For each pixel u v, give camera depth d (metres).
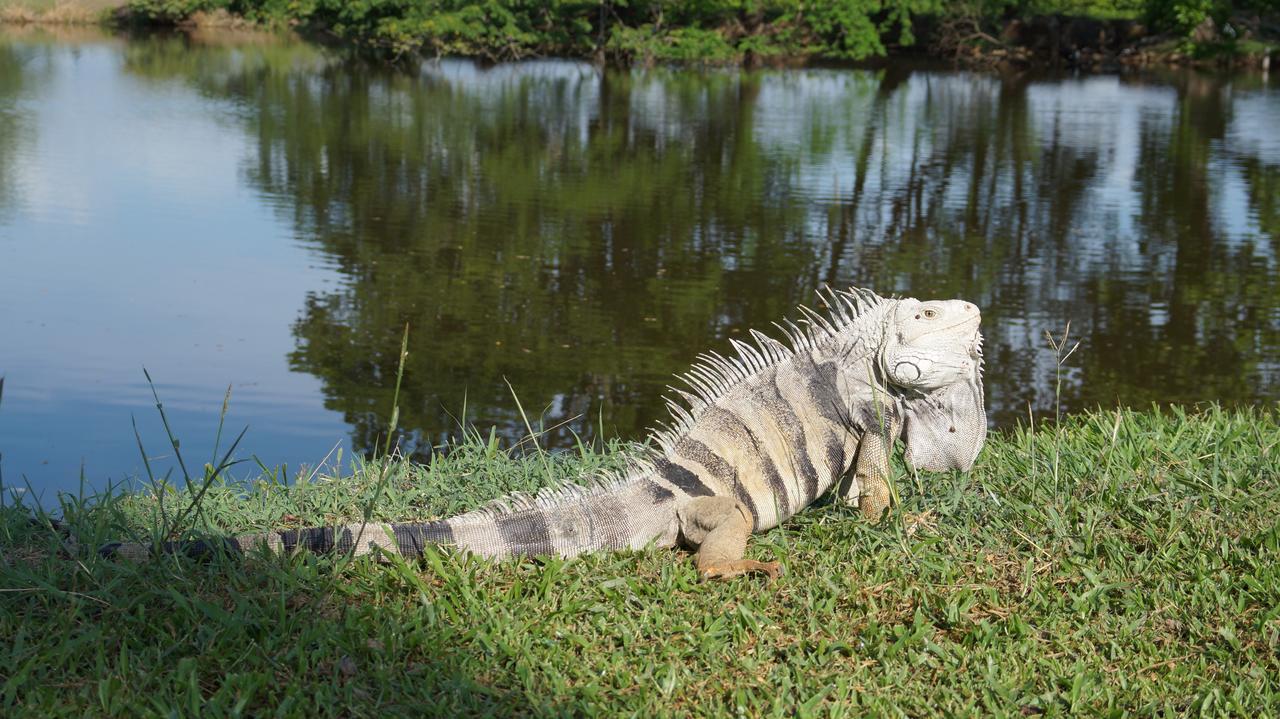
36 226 19.17
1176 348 13.89
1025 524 5.49
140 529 5.29
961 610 4.78
